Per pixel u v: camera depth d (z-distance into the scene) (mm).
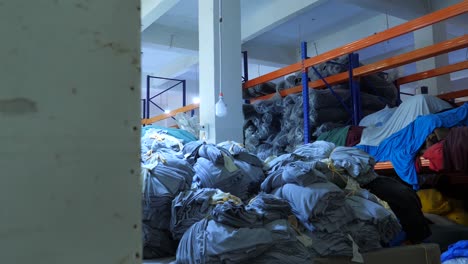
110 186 660
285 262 1916
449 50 3762
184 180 2414
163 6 5465
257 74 10844
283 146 5168
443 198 4555
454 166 3260
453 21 6910
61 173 619
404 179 3646
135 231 681
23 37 610
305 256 1989
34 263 585
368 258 2252
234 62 4613
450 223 4195
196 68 10312
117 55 688
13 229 576
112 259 651
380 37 3578
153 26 7676
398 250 2393
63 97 633
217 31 4551
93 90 660
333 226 2191
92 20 670
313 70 5238
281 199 2197
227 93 4504
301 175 2252
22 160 590
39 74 617
